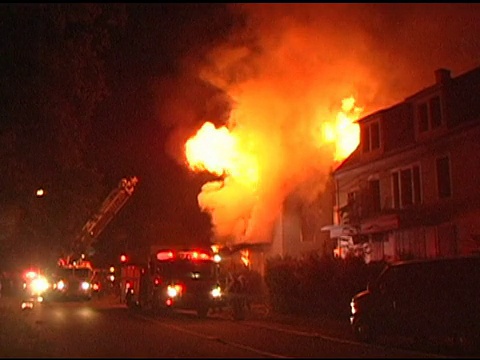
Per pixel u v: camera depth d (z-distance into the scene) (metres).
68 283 47.81
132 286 36.38
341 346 18.20
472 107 30.55
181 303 30.25
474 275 18.09
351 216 36.09
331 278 28.41
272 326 24.80
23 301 42.50
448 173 31.00
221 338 20.00
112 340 19.12
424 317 18.86
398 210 33.31
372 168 36.25
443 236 30.77
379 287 20.19
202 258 31.53
